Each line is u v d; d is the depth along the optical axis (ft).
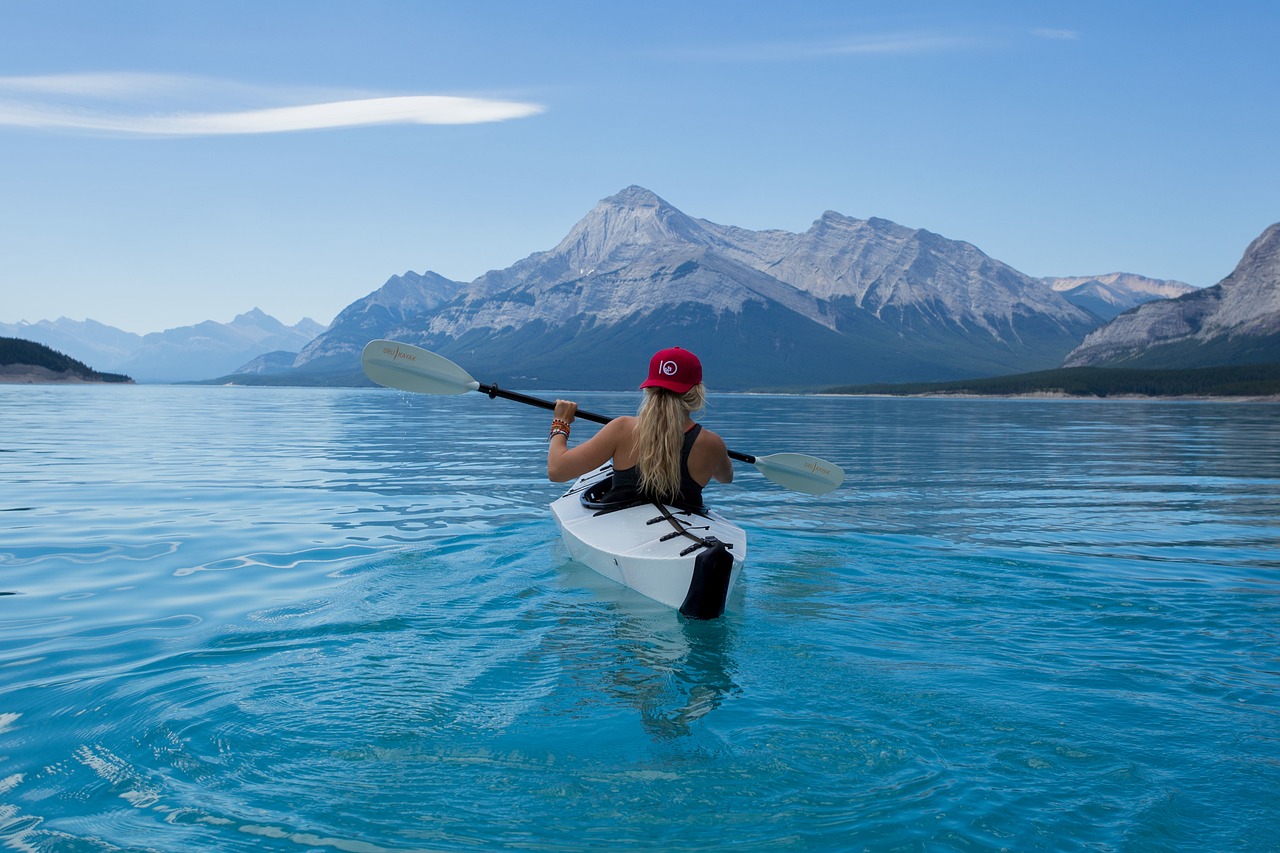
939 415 148.15
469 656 11.22
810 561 18.33
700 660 11.14
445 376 20.16
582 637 12.15
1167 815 7.21
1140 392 503.61
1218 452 61.26
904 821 7.02
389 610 13.62
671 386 15.58
